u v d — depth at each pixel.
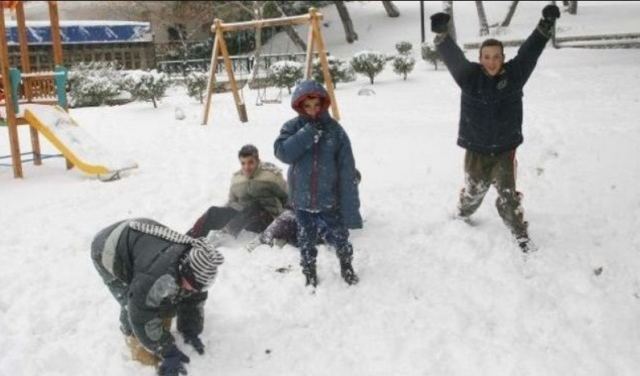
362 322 4.26
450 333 4.08
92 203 7.16
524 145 7.95
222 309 4.47
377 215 6.07
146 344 3.56
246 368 3.85
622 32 19.45
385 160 7.96
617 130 8.07
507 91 4.77
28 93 10.01
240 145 9.76
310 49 10.83
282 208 5.90
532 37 4.70
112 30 25.77
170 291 3.41
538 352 3.83
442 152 8.08
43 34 24.30
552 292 4.51
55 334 4.27
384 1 34.16
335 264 5.02
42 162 9.72
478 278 4.75
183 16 31.47
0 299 4.77
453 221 5.68
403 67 16.27
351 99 13.82
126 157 9.27
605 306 4.27
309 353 3.96
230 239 5.69
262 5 28.53
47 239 5.99
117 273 3.59
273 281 4.82
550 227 5.55
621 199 5.97
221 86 18.00
